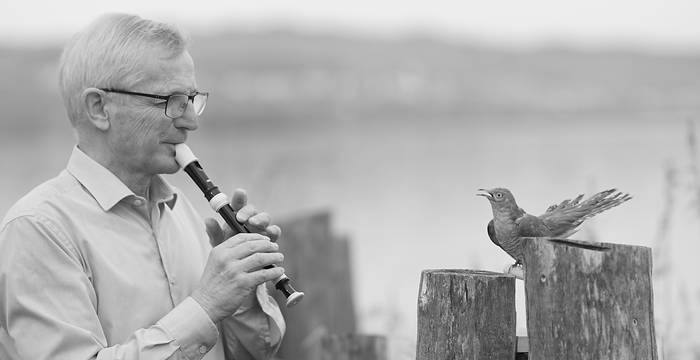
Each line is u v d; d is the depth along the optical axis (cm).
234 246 359
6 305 342
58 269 343
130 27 362
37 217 347
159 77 360
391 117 7506
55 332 336
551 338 315
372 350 526
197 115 376
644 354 315
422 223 1442
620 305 312
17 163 3853
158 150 368
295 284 753
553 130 5347
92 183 363
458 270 348
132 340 343
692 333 550
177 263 380
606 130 4834
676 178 577
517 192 1725
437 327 336
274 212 1018
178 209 408
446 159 3225
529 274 320
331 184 2047
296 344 736
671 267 585
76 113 368
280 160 1097
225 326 413
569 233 353
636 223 1006
